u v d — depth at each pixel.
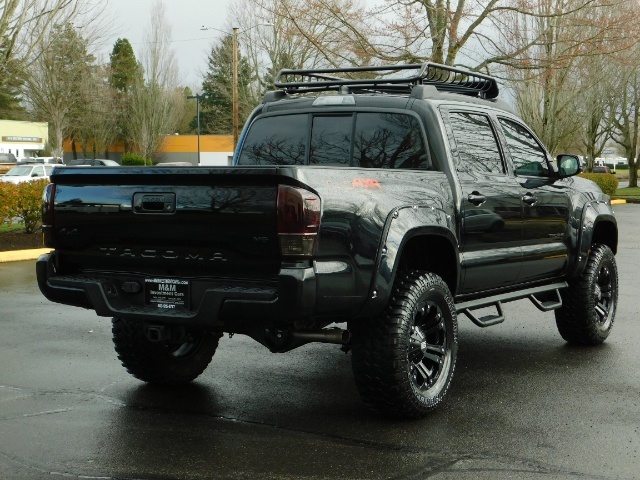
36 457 4.35
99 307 4.89
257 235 4.43
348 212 4.59
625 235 20.48
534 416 5.19
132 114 72.00
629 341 7.70
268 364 6.65
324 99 6.20
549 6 18.02
